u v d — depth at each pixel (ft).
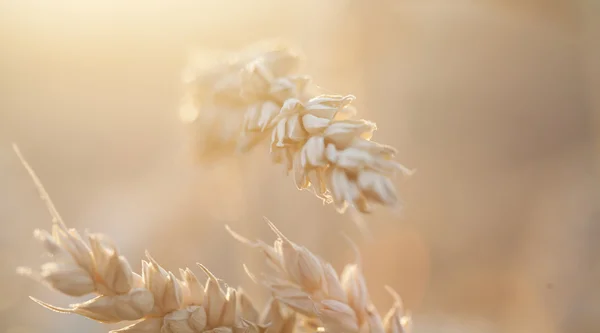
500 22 4.72
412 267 2.67
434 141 4.36
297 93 0.95
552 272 2.93
